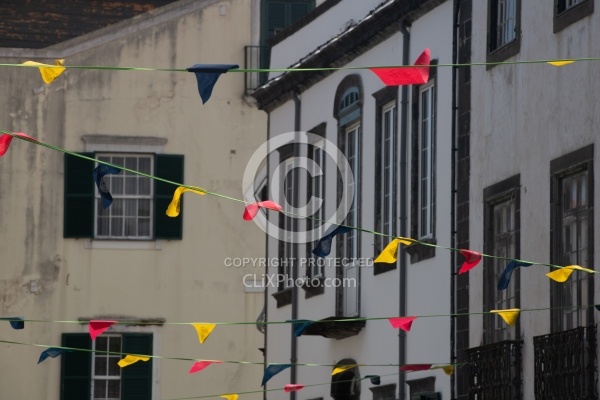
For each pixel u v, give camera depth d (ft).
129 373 206.18
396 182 149.79
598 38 116.67
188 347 207.21
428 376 141.59
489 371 128.67
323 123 167.02
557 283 121.80
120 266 207.82
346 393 160.86
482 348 129.49
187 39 210.38
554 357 118.83
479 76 135.03
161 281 208.13
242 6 211.82
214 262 209.05
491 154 132.57
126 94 208.64
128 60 209.05
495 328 131.75
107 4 224.74
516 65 128.77
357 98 159.02
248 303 209.05
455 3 139.33
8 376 204.95
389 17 150.20
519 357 126.00
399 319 107.96
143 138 207.92
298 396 171.63
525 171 126.82
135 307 207.41
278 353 177.27
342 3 164.66
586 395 114.73
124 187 208.44
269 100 180.24
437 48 142.72
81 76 207.92
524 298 126.41
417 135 146.30
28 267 206.69
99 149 207.62
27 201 207.10
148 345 206.59
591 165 116.78
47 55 207.92
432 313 141.69
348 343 159.33
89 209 207.21
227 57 210.79
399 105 149.48
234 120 209.97
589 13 118.01
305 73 168.86
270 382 179.11
